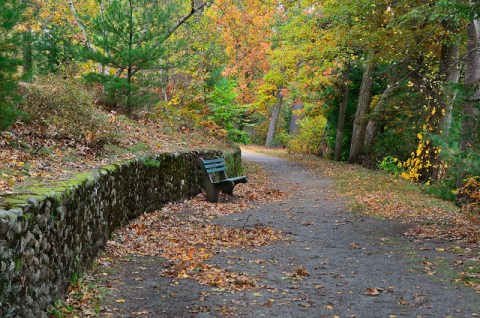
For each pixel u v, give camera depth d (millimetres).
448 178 13266
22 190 4617
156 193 9828
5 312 3287
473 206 10328
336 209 11398
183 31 21750
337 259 6797
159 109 16156
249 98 36719
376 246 7680
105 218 6797
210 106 19984
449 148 10125
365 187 15539
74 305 4578
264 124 48531
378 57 17125
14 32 6184
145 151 10352
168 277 5672
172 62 15656
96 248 6234
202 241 7609
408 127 21047
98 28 13172
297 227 9227
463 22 15289
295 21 21391
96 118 9906
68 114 9289
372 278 5824
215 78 21500
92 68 17281
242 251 7176
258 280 5688
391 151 23531
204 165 11719
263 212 10812
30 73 6512
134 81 13977
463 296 5113
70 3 16922
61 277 4664
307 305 4812
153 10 13234
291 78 24875
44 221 4180
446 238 8266
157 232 7965
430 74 17781
